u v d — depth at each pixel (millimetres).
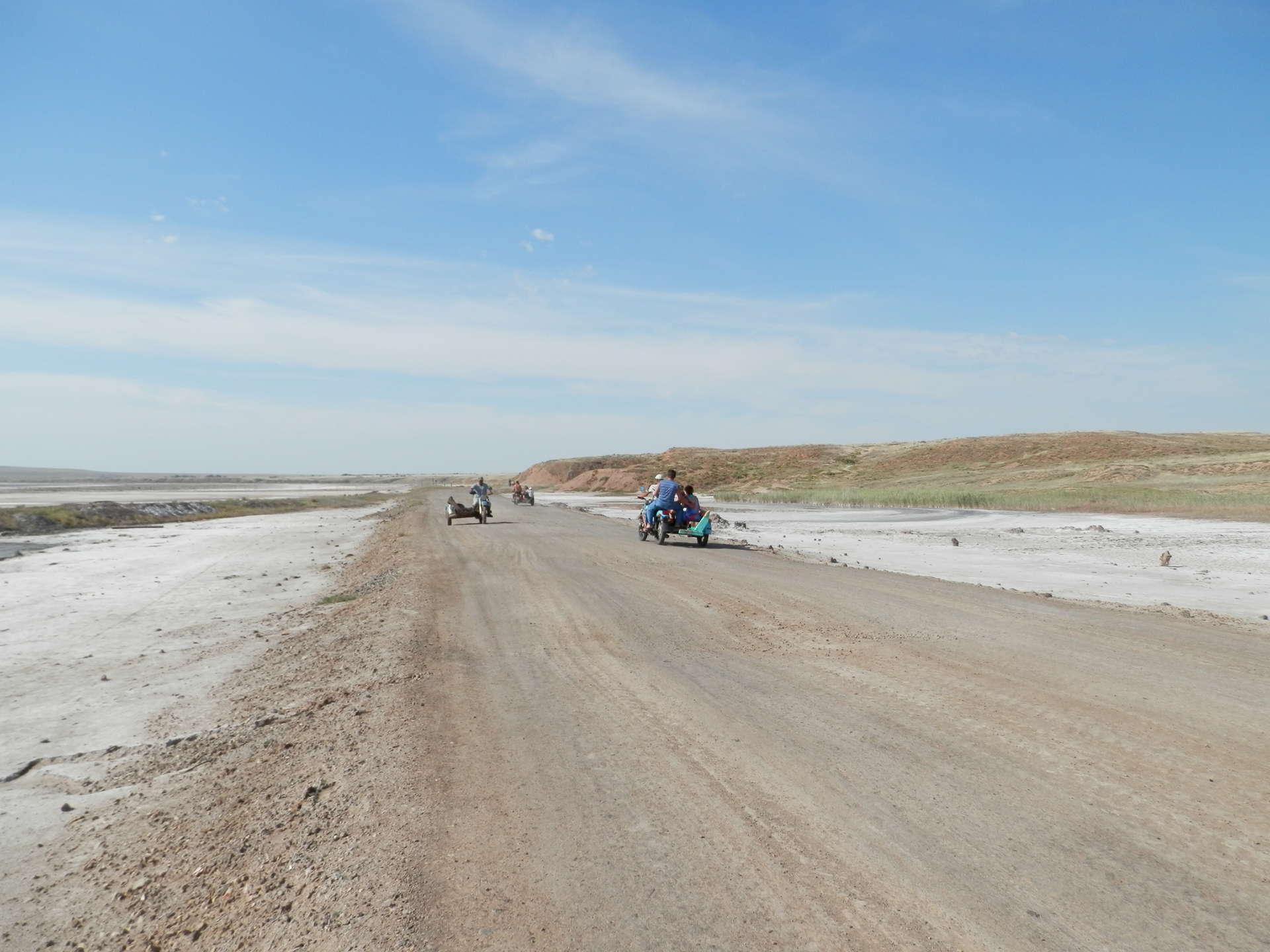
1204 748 5410
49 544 32031
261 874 4316
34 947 4051
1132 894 3574
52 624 14258
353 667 9180
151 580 20125
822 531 32062
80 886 4688
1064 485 65625
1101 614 10945
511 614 11672
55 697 9414
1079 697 6672
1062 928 3314
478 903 3654
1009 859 3916
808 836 4230
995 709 6398
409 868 4023
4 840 5555
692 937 3311
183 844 5023
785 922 3412
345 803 5039
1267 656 8172
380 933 3451
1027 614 10898
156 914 4164
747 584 14242
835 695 6934
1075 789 4758
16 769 7055
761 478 103000
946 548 23797
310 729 7031
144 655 11609
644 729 6156
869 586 13820
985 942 3221
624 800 4789
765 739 5809
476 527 32500
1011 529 32031
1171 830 4199
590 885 3779
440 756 5703
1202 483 56062
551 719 6512
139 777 6621
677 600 12438
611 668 8188
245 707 8430
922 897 3584
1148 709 6312
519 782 5137
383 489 140125
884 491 64875
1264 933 3252
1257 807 4453
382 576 18438
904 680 7355
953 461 98062
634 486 106062
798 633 9719
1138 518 36938
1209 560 20062
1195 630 9719
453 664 8625
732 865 3928
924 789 4809
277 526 43062
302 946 3471
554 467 133250
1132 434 102938
